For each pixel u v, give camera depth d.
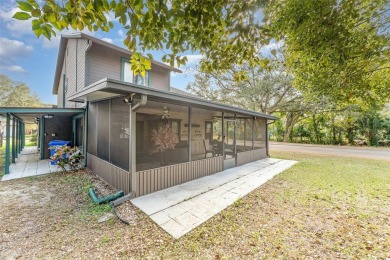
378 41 2.37
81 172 6.49
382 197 4.37
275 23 2.73
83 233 2.92
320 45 2.59
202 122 8.12
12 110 5.78
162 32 2.20
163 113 5.98
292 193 4.65
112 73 7.88
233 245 2.65
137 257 2.41
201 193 4.62
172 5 1.96
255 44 2.51
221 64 2.94
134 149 4.30
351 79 2.91
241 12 2.13
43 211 3.65
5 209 3.72
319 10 2.35
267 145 10.62
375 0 2.27
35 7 1.50
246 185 5.29
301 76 3.93
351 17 2.28
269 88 14.90
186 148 6.05
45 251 2.51
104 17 1.88
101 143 5.88
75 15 1.70
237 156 7.99
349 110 15.55
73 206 3.87
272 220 3.32
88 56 7.16
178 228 3.07
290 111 16.88
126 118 4.48
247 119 9.36
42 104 26.42
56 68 11.31
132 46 2.11
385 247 2.60
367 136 17.52
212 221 3.29
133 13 1.82
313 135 20.98
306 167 7.73
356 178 6.03
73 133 9.41
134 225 3.16
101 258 2.39
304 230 3.01
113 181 5.00
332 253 2.48
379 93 3.13
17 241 2.72
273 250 2.54
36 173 6.37
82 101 6.50
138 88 3.85
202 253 2.49
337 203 4.04
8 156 6.33
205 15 2.06
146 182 4.53
